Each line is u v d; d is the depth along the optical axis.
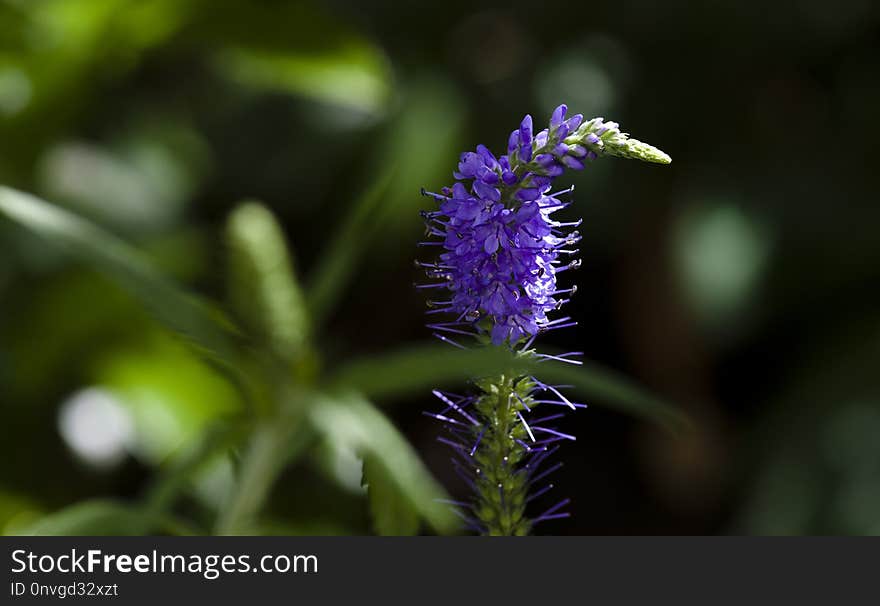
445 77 0.78
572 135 0.32
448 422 0.34
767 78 0.80
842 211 0.79
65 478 0.58
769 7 0.77
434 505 0.36
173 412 0.58
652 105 0.78
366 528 0.59
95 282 0.56
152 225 0.66
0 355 0.58
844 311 0.81
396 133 0.77
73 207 0.62
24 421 0.58
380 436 0.37
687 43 0.78
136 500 0.61
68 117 0.60
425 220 0.33
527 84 0.78
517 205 0.32
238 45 0.60
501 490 0.34
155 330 0.56
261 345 0.40
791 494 0.74
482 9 0.79
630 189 0.80
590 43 0.78
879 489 0.70
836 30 0.78
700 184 0.81
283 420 0.40
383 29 0.79
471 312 0.33
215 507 0.51
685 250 0.81
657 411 0.36
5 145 0.59
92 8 0.57
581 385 0.36
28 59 0.58
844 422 0.75
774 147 0.81
